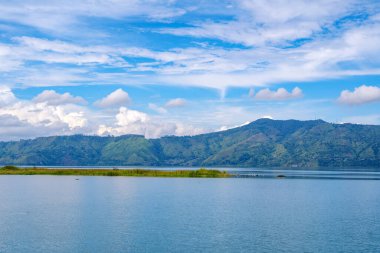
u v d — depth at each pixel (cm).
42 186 15188
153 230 6319
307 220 7331
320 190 14312
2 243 5494
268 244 5472
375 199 11094
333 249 5228
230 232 6216
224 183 17550
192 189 14125
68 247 5294
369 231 6341
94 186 15300
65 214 7850
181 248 5253
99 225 6712
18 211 8262
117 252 5084
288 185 16912
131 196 11325
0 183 16900
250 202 10050
